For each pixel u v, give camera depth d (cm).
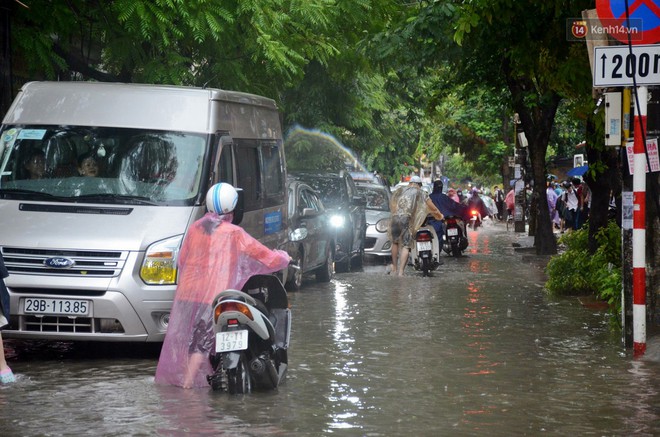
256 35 1870
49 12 1712
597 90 1277
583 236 2203
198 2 1697
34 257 1145
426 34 1906
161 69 1817
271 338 975
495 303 1761
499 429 830
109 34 1802
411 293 1934
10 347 1253
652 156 1184
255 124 1491
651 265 1255
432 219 2700
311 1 1997
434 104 3275
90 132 1274
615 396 966
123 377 1056
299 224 1961
